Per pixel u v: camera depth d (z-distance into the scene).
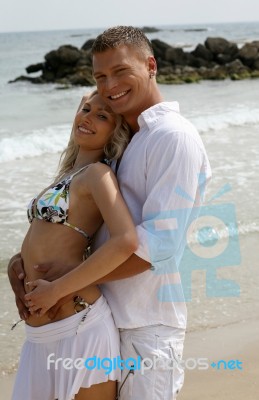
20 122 15.05
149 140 2.36
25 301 2.46
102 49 2.43
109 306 2.45
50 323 2.37
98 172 2.34
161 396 2.41
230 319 4.41
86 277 2.26
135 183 2.40
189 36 84.56
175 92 23.52
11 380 3.67
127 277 2.33
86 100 2.61
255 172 8.41
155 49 34.94
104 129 2.51
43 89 26.88
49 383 2.41
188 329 4.25
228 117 13.96
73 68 30.47
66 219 2.39
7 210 6.96
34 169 9.24
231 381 3.56
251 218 6.44
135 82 2.44
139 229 2.29
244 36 83.62
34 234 2.46
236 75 30.95
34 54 49.91
